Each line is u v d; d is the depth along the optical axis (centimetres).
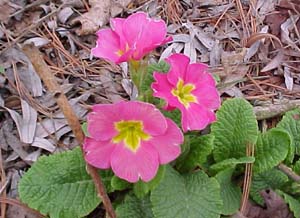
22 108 25
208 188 22
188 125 19
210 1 31
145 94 21
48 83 19
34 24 28
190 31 29
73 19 29
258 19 30
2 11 28
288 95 28
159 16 30
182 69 20
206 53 29
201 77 20
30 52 19
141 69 20
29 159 24
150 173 19
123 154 19
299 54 29
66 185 22
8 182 24
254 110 26
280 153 23
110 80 27
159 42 19
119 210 22
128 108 18
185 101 20
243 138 23
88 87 26
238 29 30
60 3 29
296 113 25
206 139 22
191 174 22
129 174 19
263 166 23
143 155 19
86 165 21
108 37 20
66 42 28
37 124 25
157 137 19
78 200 22
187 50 29
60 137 25
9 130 25
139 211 22
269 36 29
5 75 26
